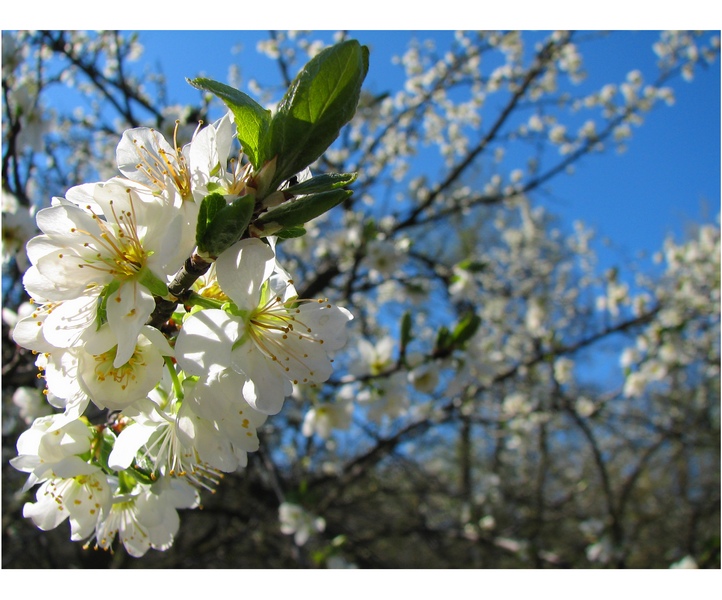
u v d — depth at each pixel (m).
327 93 1.08
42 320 1.19
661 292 7.11
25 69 4.36
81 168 6.11
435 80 7.05
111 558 6.22
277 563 7.00
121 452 1.27
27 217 2.78
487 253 11.60
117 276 1.14
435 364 3.11
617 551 6.45
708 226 8.04
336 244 5.34
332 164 5.88
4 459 4.57
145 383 1.16
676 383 9.75
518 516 9.25
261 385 1.23
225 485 5.88
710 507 8.16
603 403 6.74
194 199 1.20
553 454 11.88
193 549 6.79
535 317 8.23
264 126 1.12
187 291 1.19
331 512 6.97
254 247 1.14
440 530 6.54
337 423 3.69
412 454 9.99
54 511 1.43
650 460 10.81
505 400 7.82
